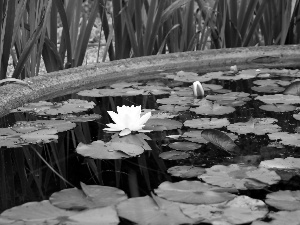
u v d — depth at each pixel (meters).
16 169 2.06
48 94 2.72
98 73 2.95
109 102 2.67
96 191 1.81
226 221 1.68
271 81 2.85
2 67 2.83
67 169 2.04
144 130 2.24
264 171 1.92
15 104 2.53
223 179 1.88
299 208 1.73
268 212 1.72
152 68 3.12
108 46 3.33
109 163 2.07
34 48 3.02
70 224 1.67
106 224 1.67
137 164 2.05
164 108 2.50
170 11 3.35
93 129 2.33
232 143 2.08
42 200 1.86
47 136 2.19
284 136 2.17
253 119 2.34
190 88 2.78
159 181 1.93
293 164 1.98
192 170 1.96
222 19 3.77
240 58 3.30
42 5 2.98
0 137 2.19
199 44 4.02
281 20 3.85
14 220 1.69
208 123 2.30
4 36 2.78
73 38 3.29
